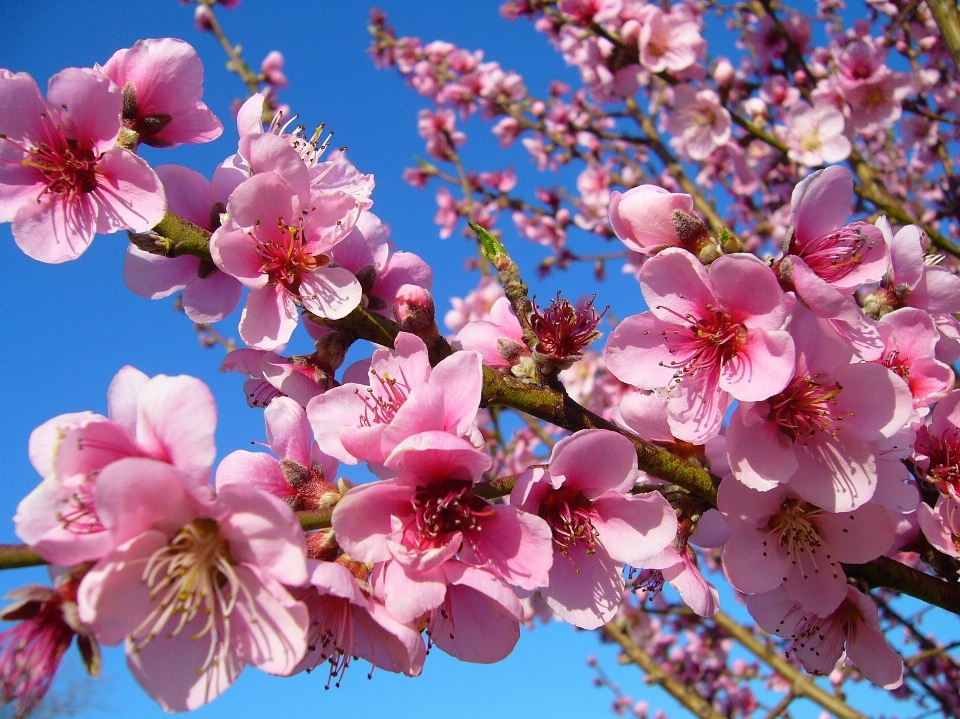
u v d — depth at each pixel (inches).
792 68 18.9
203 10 19.6
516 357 6.5
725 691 23.0
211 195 7.0
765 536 6.5
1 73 6.0
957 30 12.9
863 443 6.2
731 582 6.4
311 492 6.1
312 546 5.4
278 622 4.8
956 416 7.1
